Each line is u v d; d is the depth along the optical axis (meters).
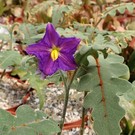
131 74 0.38
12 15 0.48
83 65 0.20
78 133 0.32
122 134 0.31
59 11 0.28
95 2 0.46
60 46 0.19
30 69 0.27
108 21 0.45
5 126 0.18
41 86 0.28
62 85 0.36
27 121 0.18
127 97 0.22
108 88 0.19
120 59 0.21
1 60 0.25
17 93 0.36
